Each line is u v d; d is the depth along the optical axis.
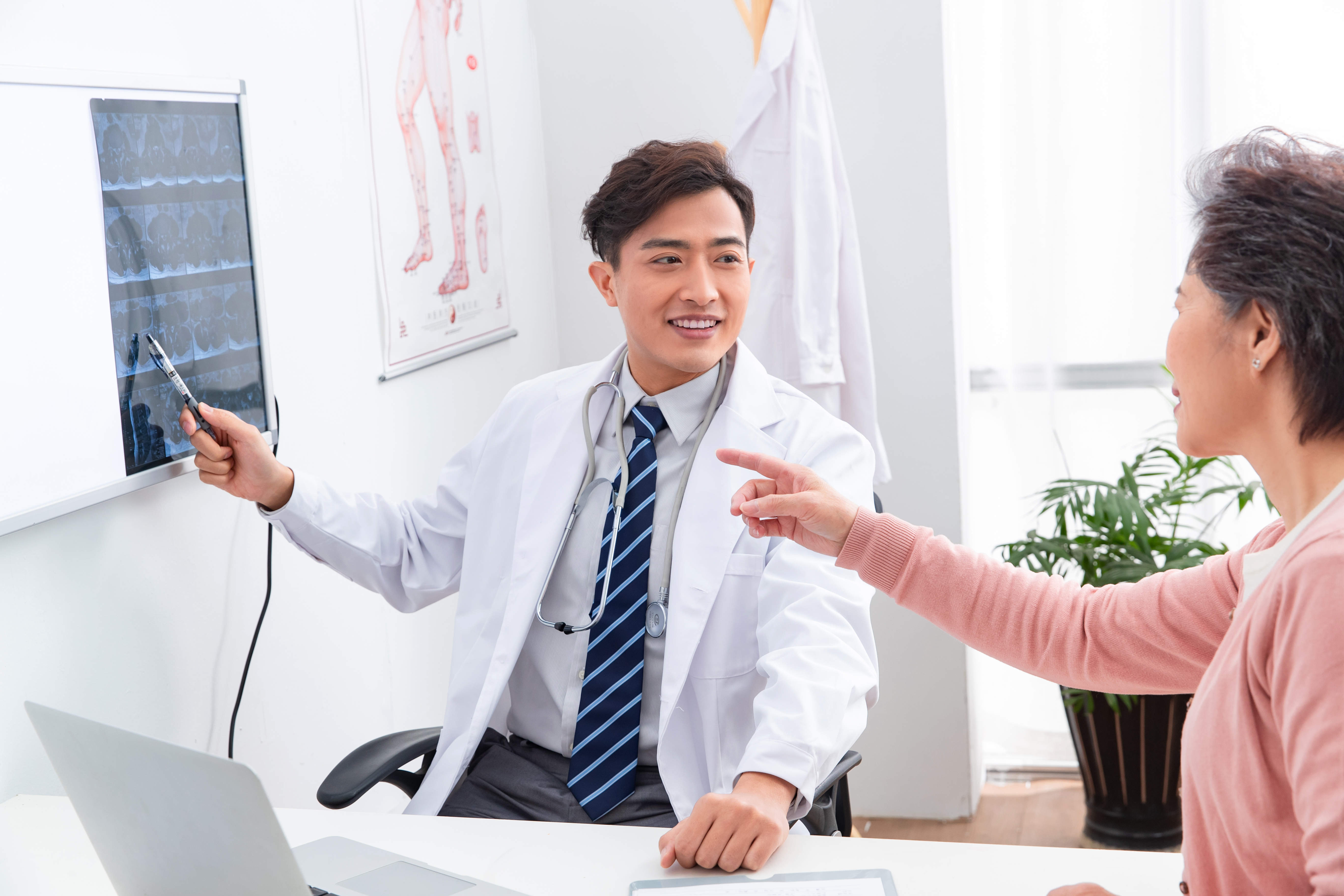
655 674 1.47
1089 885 0.98
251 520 1.69
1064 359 2.68
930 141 2.49
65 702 1.35
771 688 1.31
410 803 1.50
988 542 2.84
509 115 2.54
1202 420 0.89
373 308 1.99
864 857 1.10
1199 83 2.50
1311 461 0.83
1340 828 0.71
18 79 1.23
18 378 1.24
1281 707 0.78
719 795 1.13
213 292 1.54
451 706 1.57
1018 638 1.22
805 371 2.29
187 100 1.49
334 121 1.88
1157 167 2.55
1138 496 2.38
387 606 2.07
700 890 1.04
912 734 2.73
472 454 1.75
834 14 2.49
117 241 1.37
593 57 2.67
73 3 1.34
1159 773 2.47
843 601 1.41
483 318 2.39
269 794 1.74
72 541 1.36
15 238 1.24
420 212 2.13
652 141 1.57
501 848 1.15
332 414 1.88
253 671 1.70
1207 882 0.90
